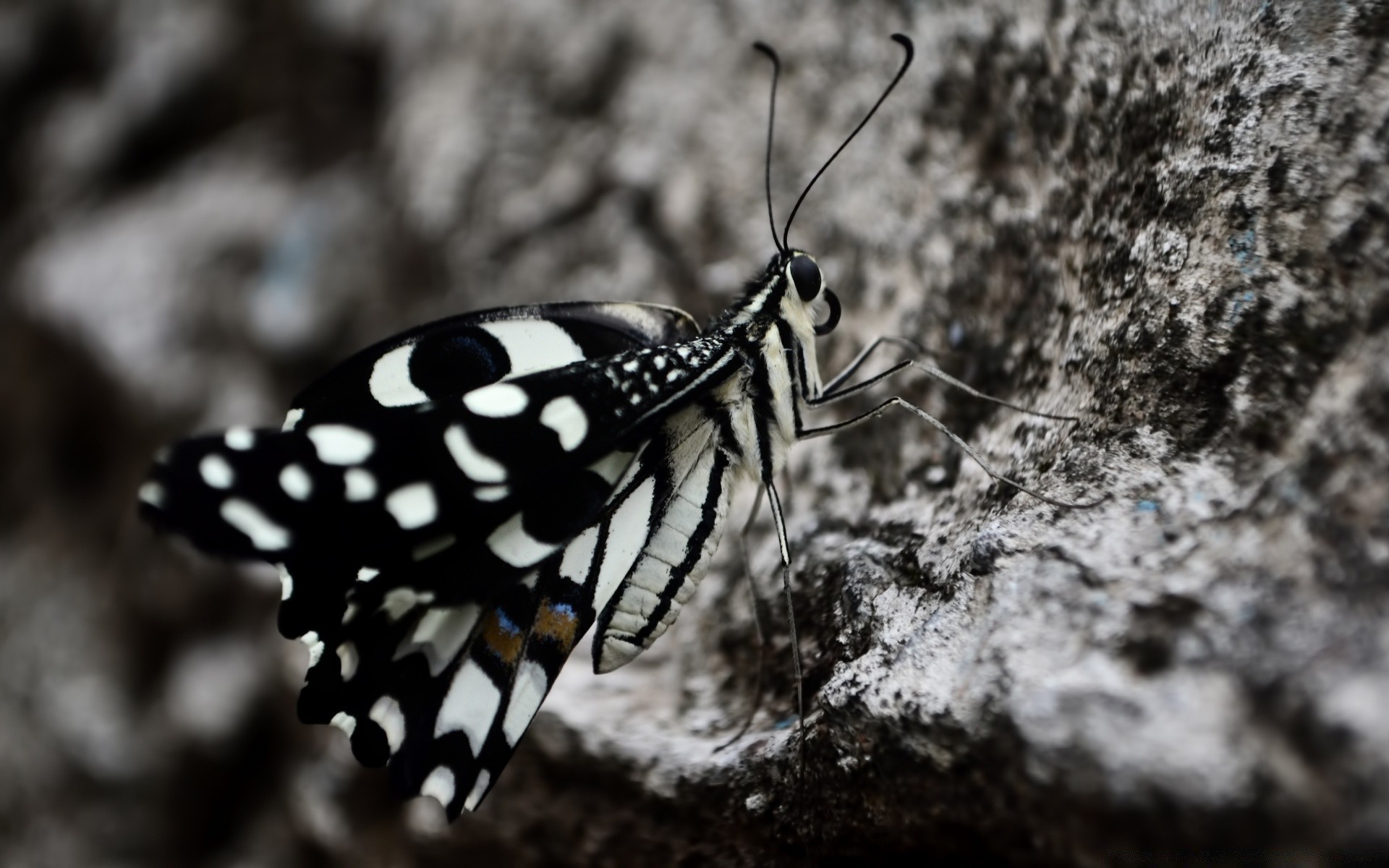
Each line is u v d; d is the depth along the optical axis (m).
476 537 0.22
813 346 0.23
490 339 0.23
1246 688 0.20
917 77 0.25
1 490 0.36
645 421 0.22
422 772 0.22
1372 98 0.21
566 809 0.23
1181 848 0.20
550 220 0.28
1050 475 0.22
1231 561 0.21
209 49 0.40
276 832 0.28
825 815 0.22
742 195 0.27
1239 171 0.22
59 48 0.44
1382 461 0.21
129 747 0.30
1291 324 0.21
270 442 0.21
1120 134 0.23
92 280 0.35
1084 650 0.21
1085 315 0.23
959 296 0.24
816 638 0.23
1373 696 0.20
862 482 0.24
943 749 0.21
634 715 0.23
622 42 0.29
